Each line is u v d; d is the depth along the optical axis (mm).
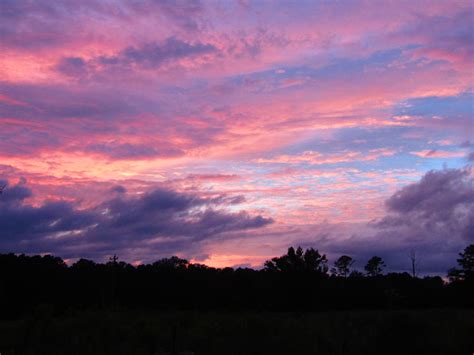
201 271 78188
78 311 35094
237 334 25266
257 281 73750
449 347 21422
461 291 73125
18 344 23062
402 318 22734
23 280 63062
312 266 74250
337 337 24281
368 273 108250
